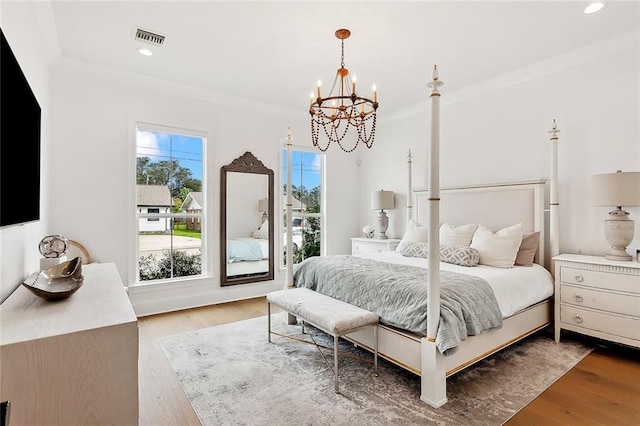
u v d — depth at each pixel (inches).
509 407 76.5
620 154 114.5
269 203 183.9
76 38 111.9
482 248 126.6
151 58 127.1
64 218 128.5
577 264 109.6
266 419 72.8
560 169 129.1
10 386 41.5
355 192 223.0
